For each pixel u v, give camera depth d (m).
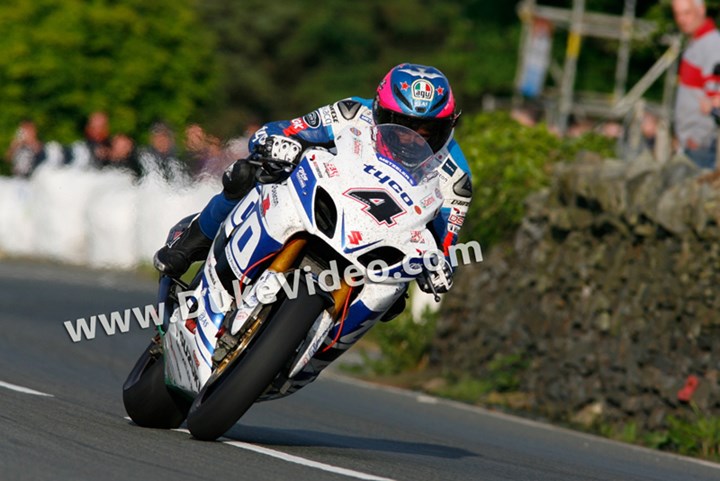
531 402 33.09
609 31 67.12
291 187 18.20
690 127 33.44
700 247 28.25
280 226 18.08
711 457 26.88
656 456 26.03
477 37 94.56
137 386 20.47
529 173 37.50
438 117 19.08
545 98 68.75
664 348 29.02
